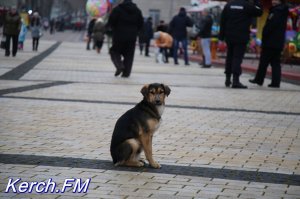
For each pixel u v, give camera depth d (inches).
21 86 612.1
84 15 4672.7
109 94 573.3
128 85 666.8
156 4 3065.9
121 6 752.3
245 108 514.9
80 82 679.7
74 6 4795.8
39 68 859.4
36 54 1207.6
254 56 1456.7
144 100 296.5
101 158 315.3
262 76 719.7
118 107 492.7
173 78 791.7
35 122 412.8
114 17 750.5
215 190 263.3
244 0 675.4
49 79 700.7
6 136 363.6
